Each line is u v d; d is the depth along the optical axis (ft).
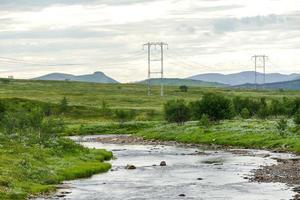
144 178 234.99
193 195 187.52
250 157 328.49
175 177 238.27
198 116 570.46
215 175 244.01
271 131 432.25
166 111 609.42
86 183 218.59
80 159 291.79
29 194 183.42
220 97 569.64
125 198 181.88
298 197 179.01
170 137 497.05
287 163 285.84
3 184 187.73
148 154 360.07
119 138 533.55
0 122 382.01
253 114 652.48
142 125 647.97
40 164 245.24
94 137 557.33
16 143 298.35
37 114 359.66
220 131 471.21
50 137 332.39
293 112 599.57
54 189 199.21
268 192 191.52
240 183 216.54
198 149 397.80
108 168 272.72
